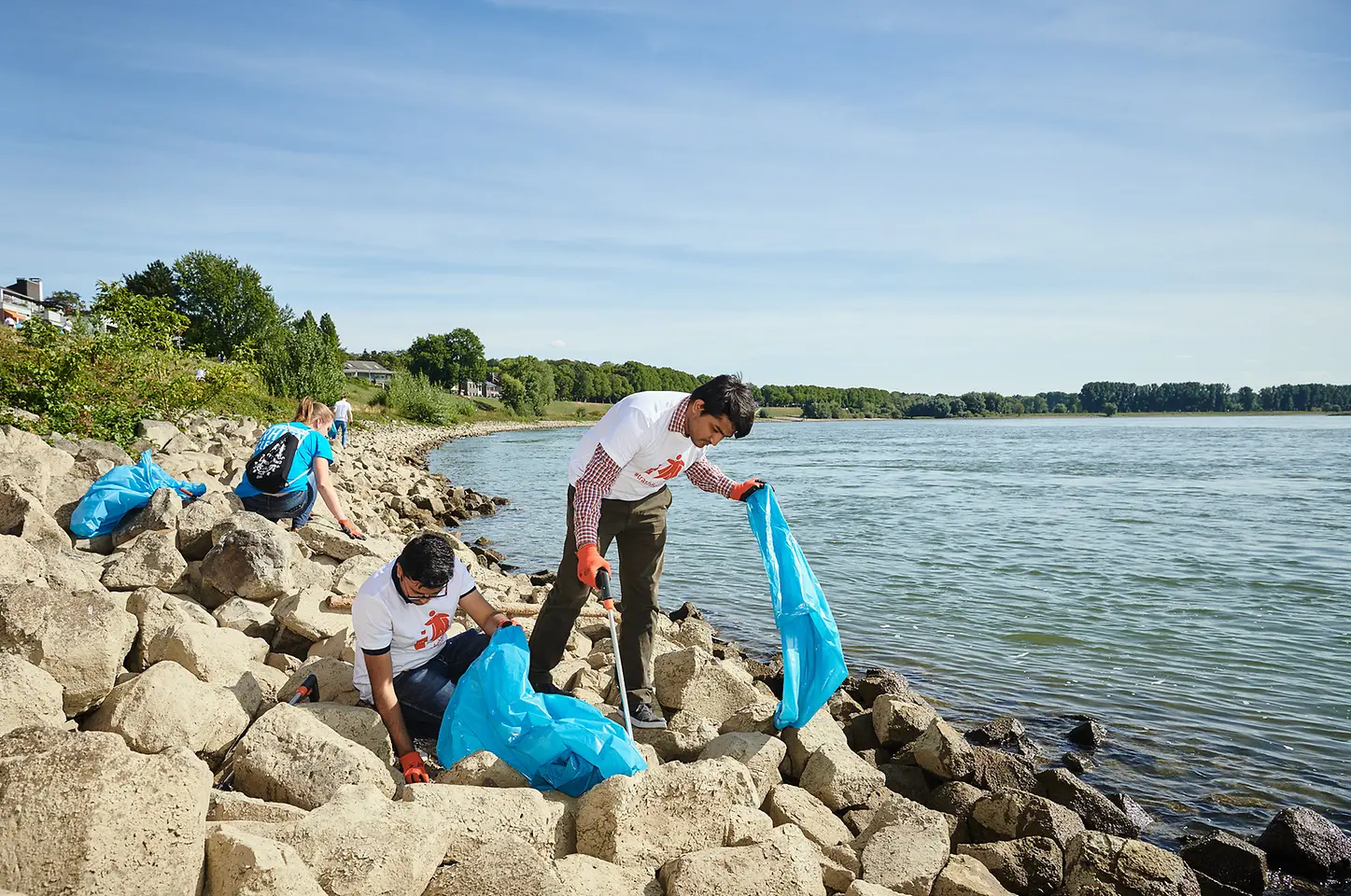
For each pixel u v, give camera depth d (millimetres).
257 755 3652
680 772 3688
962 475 31688
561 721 3992
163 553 5945
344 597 5805
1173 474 31875
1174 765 6254
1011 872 4359
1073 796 5270
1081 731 6609
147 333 15305
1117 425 118250
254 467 7469
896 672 8203
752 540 15711
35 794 2570
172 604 4816
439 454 43844
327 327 105312
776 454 47219
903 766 5562
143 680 3693
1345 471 32812
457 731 4215
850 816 4609
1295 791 5871
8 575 4535
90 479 8133
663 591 11523
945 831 4223
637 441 4375
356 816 3066
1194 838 5203
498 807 3473
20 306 52438
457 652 4715
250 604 5672
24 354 13508
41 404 12719
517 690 4137
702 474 5367
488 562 12852
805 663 5027
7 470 6910
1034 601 11188
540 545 15391
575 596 4645
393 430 50812
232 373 17312
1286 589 12023
